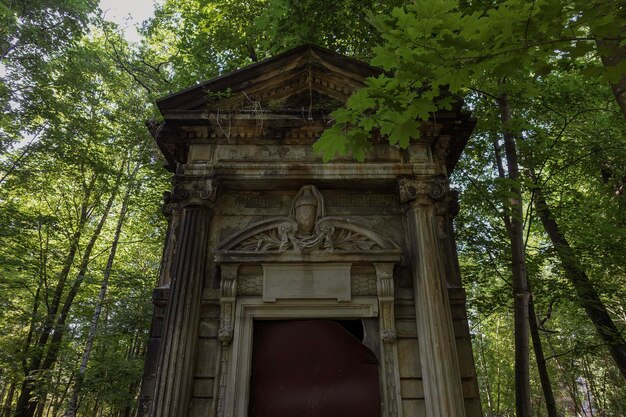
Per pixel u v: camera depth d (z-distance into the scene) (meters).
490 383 33.78
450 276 8.13
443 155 8.95
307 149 8.67
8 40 16.77
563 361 22.80
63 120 18.66
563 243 13.73
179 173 8.85
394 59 5.19
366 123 5.78
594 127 13.88
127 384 16.80
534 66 4.92
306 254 7.82
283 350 7.53
